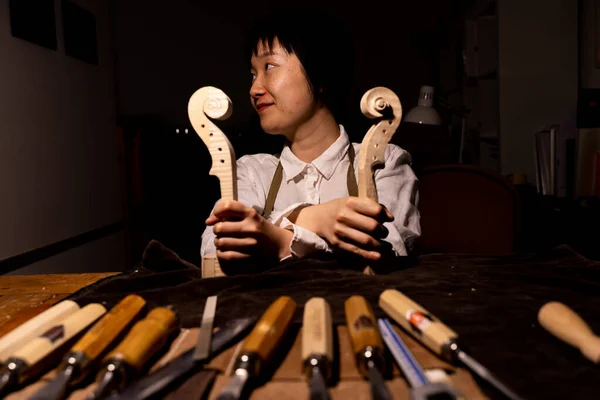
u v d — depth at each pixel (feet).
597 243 6.44
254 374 1.75
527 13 9.25
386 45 14.21
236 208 3.24
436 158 13.14
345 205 3.20
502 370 1.81
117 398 1.62
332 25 4.41
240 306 2.60
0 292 3.34
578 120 7.84
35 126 10.10
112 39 14.46
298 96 4.14
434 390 1.54
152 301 2.75
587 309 2.45
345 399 1.66
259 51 4.12
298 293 2.81
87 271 12.16
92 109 12.96
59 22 11.27
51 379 1.80
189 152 14.62
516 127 9.42
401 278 3.06
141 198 14.71
